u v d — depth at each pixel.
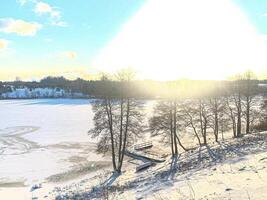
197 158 29.98
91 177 33.06
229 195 11.30
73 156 45.47
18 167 40.16
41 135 64.75
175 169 26.81
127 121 32.25
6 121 90.31
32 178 35.22
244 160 20.48
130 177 28.20
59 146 53.00
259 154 21.98
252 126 53.91
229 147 31.62
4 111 124.19
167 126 38.75
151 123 40.38
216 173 17.88
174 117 38.31
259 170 16.09
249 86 48.00
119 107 32.59
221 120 46.16
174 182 18.52
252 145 29.38
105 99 31.92
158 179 22.59
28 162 42.78
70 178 34.53
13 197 28.41
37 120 91.62
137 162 39.94
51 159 44.16
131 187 21.36
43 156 46.12
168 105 37.75
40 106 149.62
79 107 139.50
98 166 39.25
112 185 24.98
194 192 13.66
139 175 28.39
